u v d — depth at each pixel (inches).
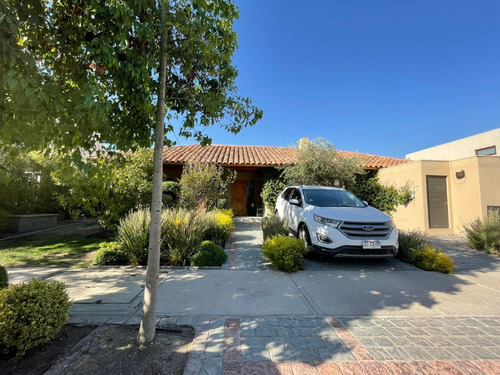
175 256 223.0
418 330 117.6
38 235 364.8
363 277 193.8
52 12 108.5
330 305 143.6
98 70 108.1
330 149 458.0
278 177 550.0
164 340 106.6
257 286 172.4
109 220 310.2
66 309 107.1
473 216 393.4
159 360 93.1
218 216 331.9
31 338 92.4
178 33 119.3
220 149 660.7
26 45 107.5
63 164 107.0
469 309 140.6
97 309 135.6
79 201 305.7
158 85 114.9
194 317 127.3
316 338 109.3
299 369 88.7
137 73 98.6
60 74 116.6
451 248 310.3
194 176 405.7
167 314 130.5
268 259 224.8
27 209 438.0
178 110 143.8
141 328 103.3
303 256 251.9
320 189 304.8
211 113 136.6
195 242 236.4
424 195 430.6
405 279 189.9
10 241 322.0
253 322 122.9
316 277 192.7
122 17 88.2
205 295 156.3
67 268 213.5
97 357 94.1
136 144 136.3
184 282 179.6
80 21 106.7
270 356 96.0
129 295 154.7
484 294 162.1
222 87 138.9
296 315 131.0
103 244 249.4
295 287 171.2
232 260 239.9
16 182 415.8
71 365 89.1
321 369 88.8
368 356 96.9
